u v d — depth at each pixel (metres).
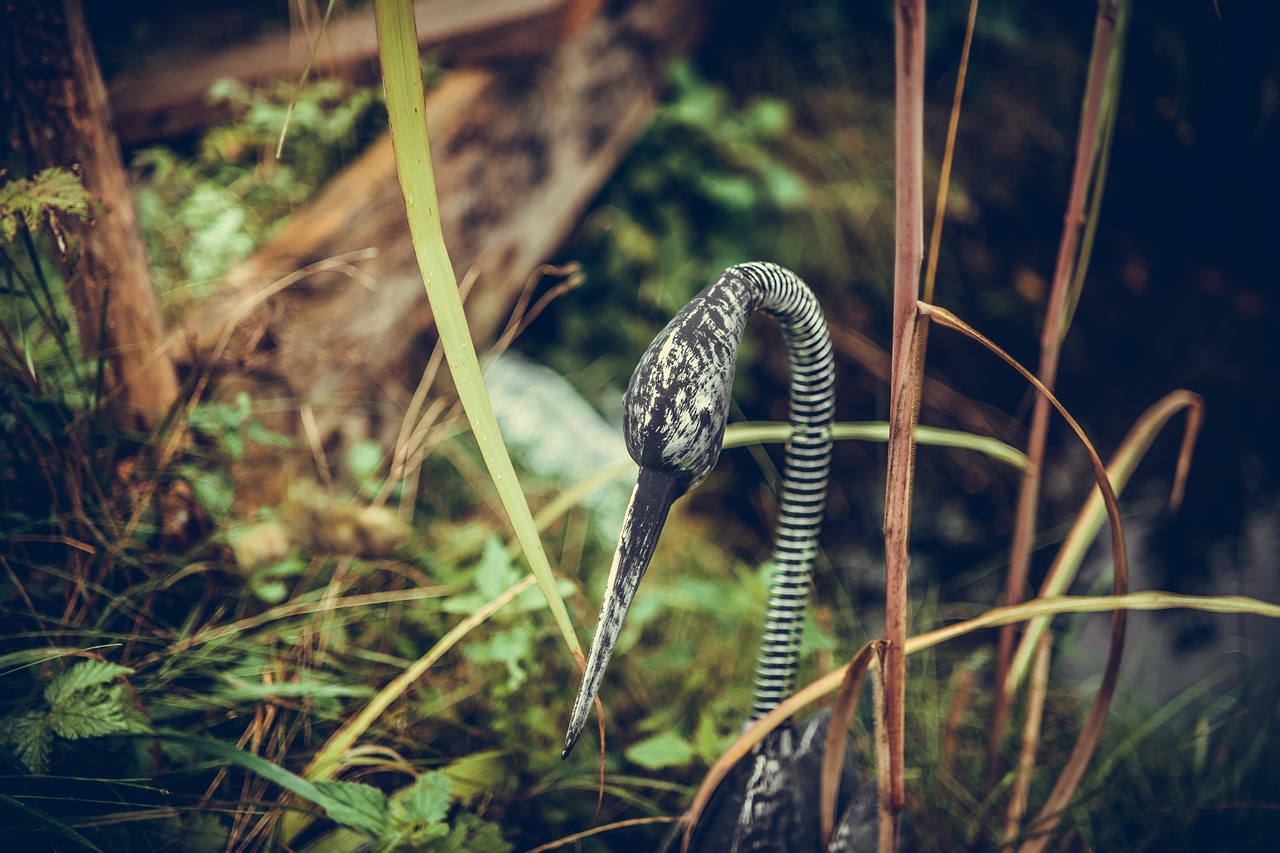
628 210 1.73
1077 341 2.05
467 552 1.18
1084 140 0.91
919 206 0.75
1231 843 1.08
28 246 0.93
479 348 1.43
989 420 1.98
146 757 0.90
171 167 1.38
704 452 0.75
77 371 1.03
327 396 1.18
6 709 0.90
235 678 0.97
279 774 0.84
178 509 1.02
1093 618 1.71
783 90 1.93
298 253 1.19
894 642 0.80
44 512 0.98
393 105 0.73
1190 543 1.88
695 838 0.86
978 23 1.92
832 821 0.86
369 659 1.04
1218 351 2.03
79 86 0.95
